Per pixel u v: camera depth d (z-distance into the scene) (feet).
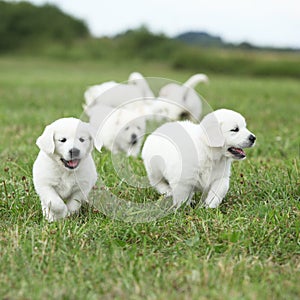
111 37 158.61
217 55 132.46
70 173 20.38
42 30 158.61
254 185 23.32
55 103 54.49
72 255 16.67
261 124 41.32
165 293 14.19
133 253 16.94
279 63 123.75
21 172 25.35
